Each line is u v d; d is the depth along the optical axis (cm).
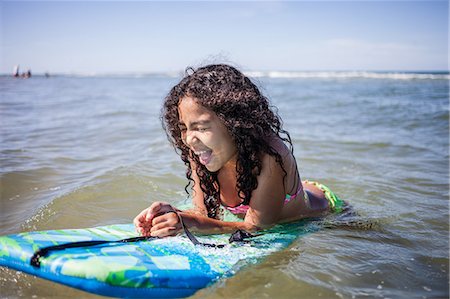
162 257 226
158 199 372
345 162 536
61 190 384
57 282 206
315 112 1089
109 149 584
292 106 1251
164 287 208
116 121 862
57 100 1338
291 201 296
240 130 251
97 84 3083
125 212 338
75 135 686
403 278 228
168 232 253
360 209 352
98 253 221
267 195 270
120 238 248
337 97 1597
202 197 298
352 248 265
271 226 285
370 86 2534
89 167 475
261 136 260
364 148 625
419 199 385
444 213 345
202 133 249
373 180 452
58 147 580
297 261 243
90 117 914
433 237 291
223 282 219
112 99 1489
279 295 210
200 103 246
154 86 2789
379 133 755
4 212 331
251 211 279
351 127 825
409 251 264
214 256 238
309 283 220
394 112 1059
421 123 869
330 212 333
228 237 266
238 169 263
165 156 544
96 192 379
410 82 3127
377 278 227
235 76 260
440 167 515
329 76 5225
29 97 1417
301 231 289
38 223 308
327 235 285
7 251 217
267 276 225
